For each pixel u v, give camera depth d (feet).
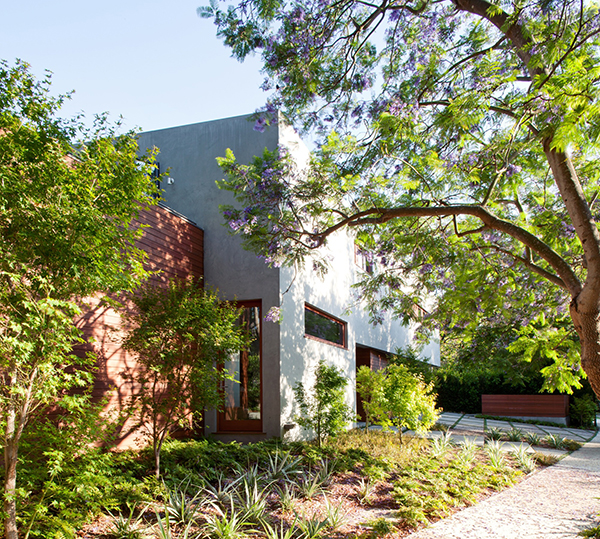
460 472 23.20
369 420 34.68
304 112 26.21
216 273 31.24
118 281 13.15
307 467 23.03
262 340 29.58
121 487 16.66
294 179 23.67
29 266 11.50
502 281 23.44
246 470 20.80
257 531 14.33
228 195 31.71
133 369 23.62
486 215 18.43
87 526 14.32
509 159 19.95
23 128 11.69
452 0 19.54
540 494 20.92
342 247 43.96
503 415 61.31
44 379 11.76
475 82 18.80
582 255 23.61
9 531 11.23
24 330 10.90
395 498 18.66
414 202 24.12
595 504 19.07
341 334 43.93
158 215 27.40
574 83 11.59
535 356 25.41
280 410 28.58
